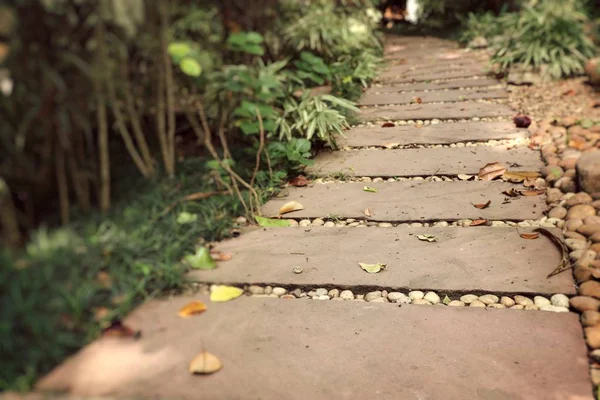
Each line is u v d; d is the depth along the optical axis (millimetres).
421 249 2189
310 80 4586
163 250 2059
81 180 2084
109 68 2055
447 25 9039
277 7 4461
